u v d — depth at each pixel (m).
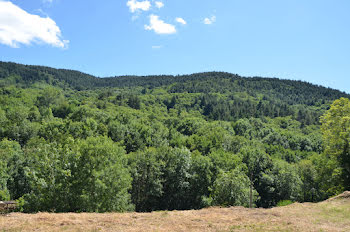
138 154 51.94
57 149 27.83
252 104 182.12
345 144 30.97
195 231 13.20
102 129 73.81
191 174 51.12
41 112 101.38
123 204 30.00
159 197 50.81
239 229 13.57
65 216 15.77
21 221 14.23
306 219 15.69
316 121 144.50
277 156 81.75
